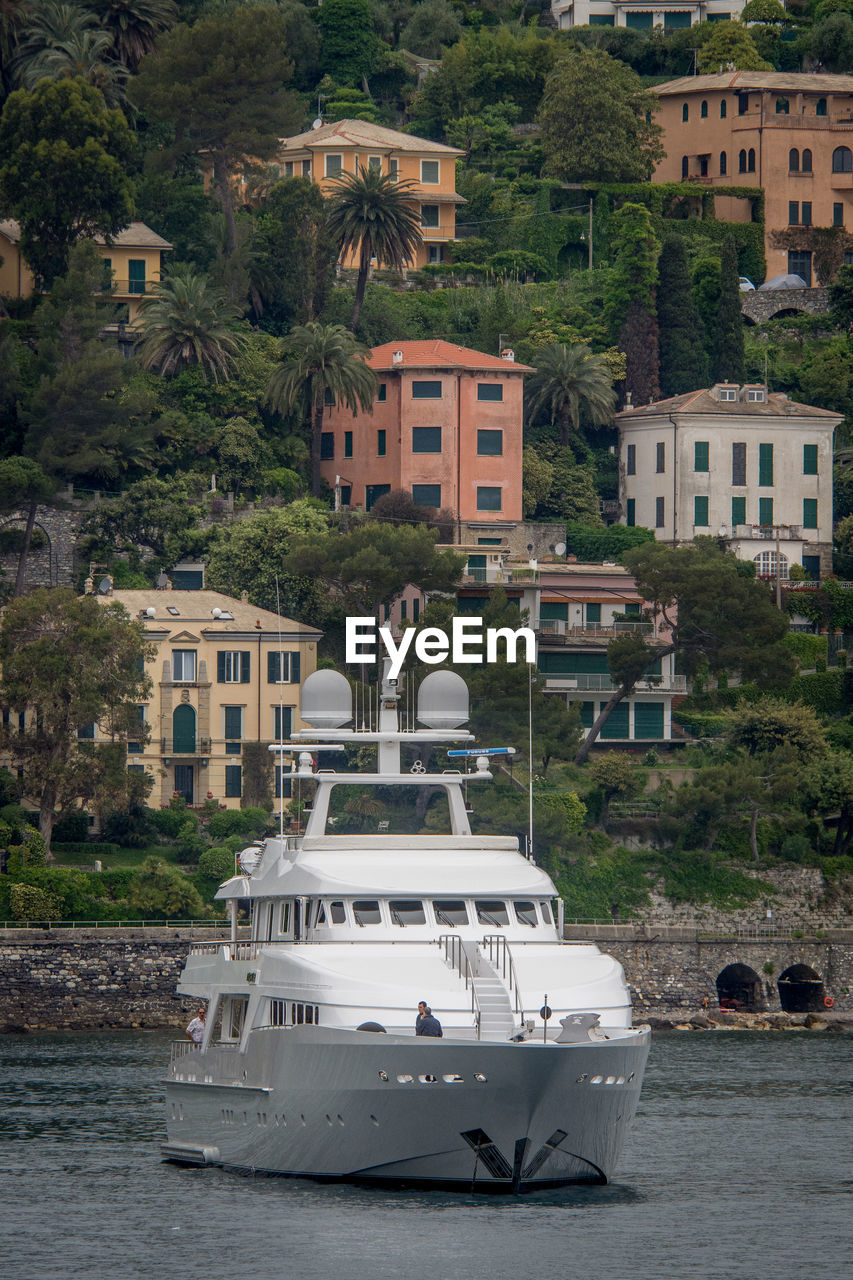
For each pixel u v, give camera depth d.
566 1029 75.50
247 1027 83.50
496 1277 71.69
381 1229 76.81
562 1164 79.19
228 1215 79.69
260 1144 83.00
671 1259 75.19
